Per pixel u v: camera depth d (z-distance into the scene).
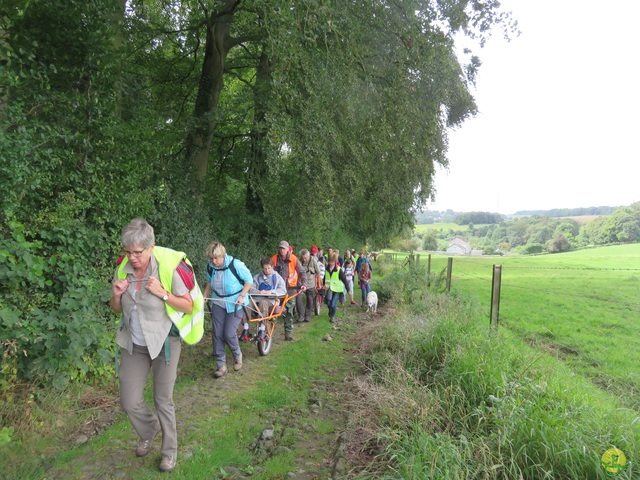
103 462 3.43
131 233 2.93
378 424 4.08
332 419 4.48
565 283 15.93
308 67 8.46
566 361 6.32
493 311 6.98
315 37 7.98
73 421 4.09
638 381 5.35
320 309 12.28
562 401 3.69
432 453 3.04
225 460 3.55
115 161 5.95
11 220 4.30
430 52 9.10
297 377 5.80
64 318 4.18
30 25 5.25
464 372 4.37
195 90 14.94
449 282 11.97
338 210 11.56
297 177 11.62
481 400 4.02
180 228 8.14
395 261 27.84
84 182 5.56
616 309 11.02
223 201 12.64
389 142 10.12
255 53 13.78
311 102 8.72
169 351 3.27
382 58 9.73
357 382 4.98
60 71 5.58
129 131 6.14
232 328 5.75
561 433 3.17
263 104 10.28
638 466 2.86
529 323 9.30
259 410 4.65
